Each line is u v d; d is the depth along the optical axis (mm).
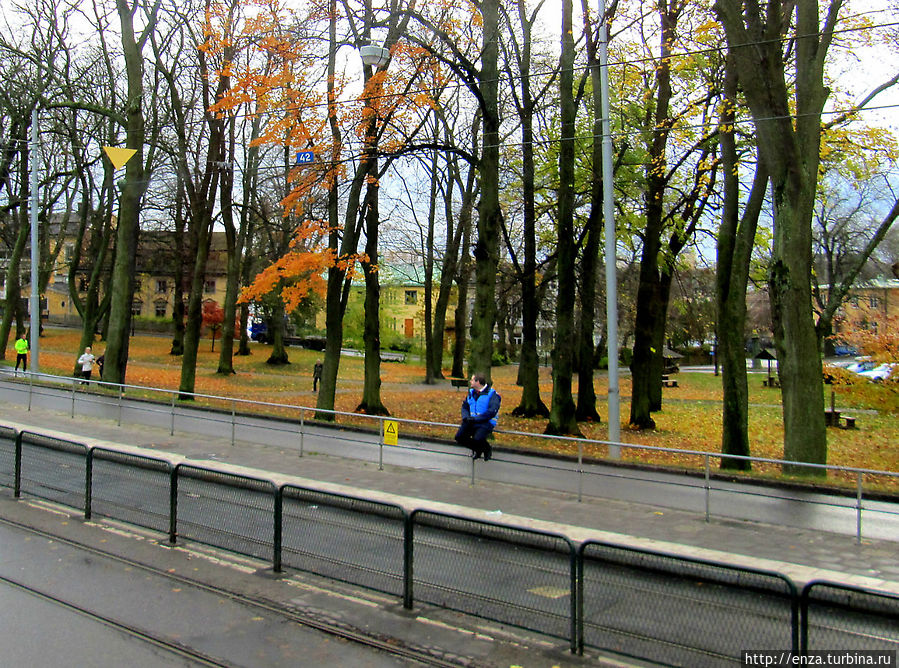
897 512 10539
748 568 5980
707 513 11719
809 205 15250
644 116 24516
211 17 25203
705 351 85250
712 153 22750
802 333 15352
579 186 26656
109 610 7688
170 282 79188
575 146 25875
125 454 11172
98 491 11539
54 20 32781
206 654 6652
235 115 30953
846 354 55625
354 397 36031
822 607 5816
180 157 30062
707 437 25812
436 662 6566
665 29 21438
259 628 7305
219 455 16500
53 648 6699
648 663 6473
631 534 10703
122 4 27250
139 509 10914
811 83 15031
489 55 20953
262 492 9477
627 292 46406
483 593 7559
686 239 27984
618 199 26672
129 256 27938
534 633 7250
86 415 22172
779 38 14242
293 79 20000
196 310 29969
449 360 67125
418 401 34812
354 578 8523
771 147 14953
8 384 28219
